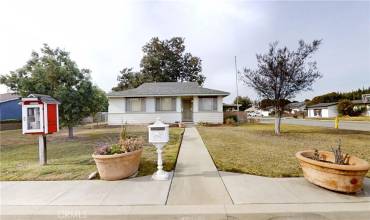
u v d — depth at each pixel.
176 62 40.59
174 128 17.45
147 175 5.19
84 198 3.87
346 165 3.95
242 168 5.66
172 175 5.13
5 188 4.40
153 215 3.26
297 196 3.83
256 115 63.25
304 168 4.57
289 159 6.68
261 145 9.35
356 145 9.40
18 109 27.45
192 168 5.71
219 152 7.79
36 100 6.13
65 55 12.78
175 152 7.71
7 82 11.58
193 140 10.76
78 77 13.00
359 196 3.83
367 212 3.28
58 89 11.84
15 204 3.67
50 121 6.40
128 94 21.08
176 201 3.69
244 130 16.05
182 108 22.34
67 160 7.04
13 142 12.30
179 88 22.67
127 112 21.55
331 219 3.17
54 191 4.21
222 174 5.17
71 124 12.80
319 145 9.41
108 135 13.89
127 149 5.22
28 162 6.88
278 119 14.16
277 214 3.24
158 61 39.22
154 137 4.91
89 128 19.88
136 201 3.71
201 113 21.30
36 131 6.16
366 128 18.94
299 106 73.19
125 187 4.39
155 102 21.50
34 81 11.55
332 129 17.94
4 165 6.39
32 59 12.07
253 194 3.93
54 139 13.11
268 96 14.16
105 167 4.80
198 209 3.39
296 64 13.33
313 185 4.38
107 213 3.32
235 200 3.69
